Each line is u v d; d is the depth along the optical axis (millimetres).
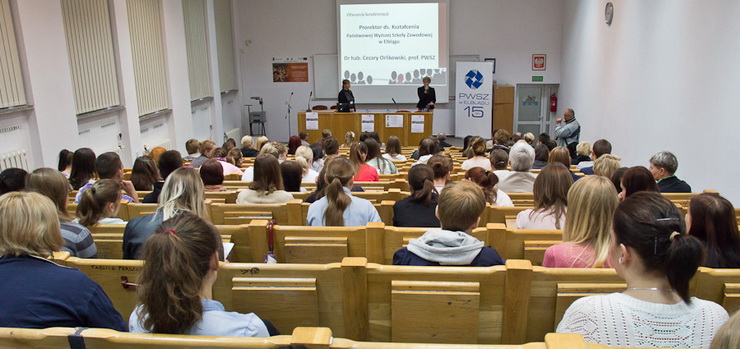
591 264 2000
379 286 1937
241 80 14258
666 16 7570
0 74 5352
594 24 10852
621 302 1319
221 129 12438
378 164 5559
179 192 2463
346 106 11578
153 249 1310
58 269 1660
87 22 7055
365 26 13641
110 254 2670
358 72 13859
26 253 1666
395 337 1972
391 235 2545
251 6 13914
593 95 10938
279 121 14445
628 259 1334
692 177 6879
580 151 6918
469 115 13617
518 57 13656
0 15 5348
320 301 1972
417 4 13469
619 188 3500
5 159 5402
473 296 1876
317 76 14117
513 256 2533
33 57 5785
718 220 1944
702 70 6578
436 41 13586
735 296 1822
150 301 1307
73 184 4125
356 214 2973
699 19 6637
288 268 1917
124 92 7910
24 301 1562
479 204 2082
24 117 5777
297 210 3199
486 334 1961
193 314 1331
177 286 1301
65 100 6309
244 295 1952
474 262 2029
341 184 3137
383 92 13914
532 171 5059
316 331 1252
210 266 1405
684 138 7074
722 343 863
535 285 1864
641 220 1294
